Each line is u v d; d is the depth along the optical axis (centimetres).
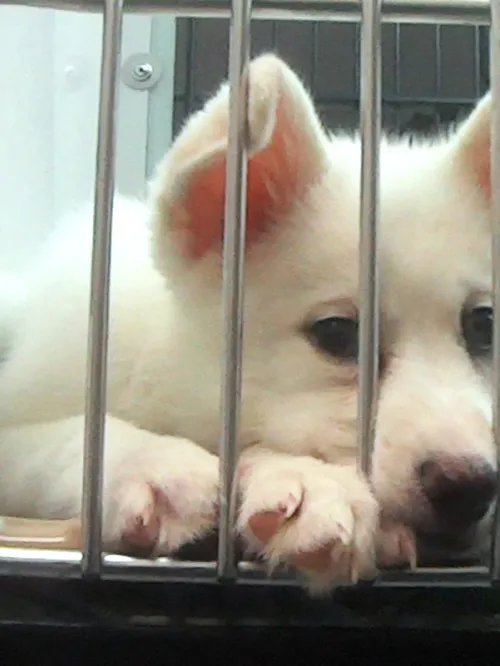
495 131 39
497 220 38
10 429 52
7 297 59
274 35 82
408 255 48
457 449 42
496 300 38
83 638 37
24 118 80
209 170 48
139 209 61
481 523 42
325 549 37
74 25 81
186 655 37
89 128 81
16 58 80
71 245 61
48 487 47
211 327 50
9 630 37
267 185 50
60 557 37
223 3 40
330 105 81
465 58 83
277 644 37
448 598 37
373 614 37
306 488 39
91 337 38
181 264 50
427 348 48
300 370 48
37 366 53
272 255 50
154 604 37
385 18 41
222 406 39
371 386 39
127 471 42
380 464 43
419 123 83
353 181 51
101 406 38
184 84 84
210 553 40
